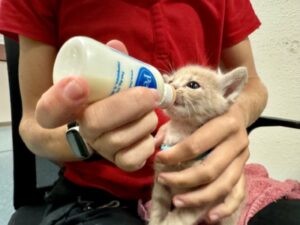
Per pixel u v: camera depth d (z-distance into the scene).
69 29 0.36
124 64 0.20
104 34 0.36
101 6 0.35
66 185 0.35
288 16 0.59
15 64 0.39
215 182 0.27
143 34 0.36
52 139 0.32
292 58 0.59
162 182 0.27
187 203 0.26
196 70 0.32
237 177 0.28
